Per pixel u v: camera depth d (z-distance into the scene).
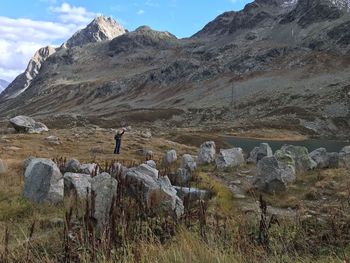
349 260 7.42
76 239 8.02
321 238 9.56
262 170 20.84
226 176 25.03
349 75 186.62
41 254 8.21
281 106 165.38
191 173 22.08
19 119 62.72
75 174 18.19
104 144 50.66
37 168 17.09
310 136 124.69
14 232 11.53
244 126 136.38
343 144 100.81
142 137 62.38
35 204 16.12
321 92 171.50
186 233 8.19
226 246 7.75
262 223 8.98
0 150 41.31
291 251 8.16
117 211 8.95
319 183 20.84
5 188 19.27
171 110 179.25
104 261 6.61
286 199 18.53
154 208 11.47
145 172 16.48
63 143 49.22
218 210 14.97
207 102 194.25
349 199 15.43
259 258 7.47
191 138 82.44
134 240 7.72
